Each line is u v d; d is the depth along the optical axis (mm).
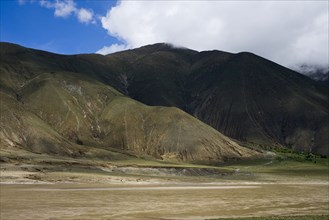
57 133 188250
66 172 119062
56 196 66812
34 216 47688
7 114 176375
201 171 147375
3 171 110125
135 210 53969
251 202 65062
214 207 58375
